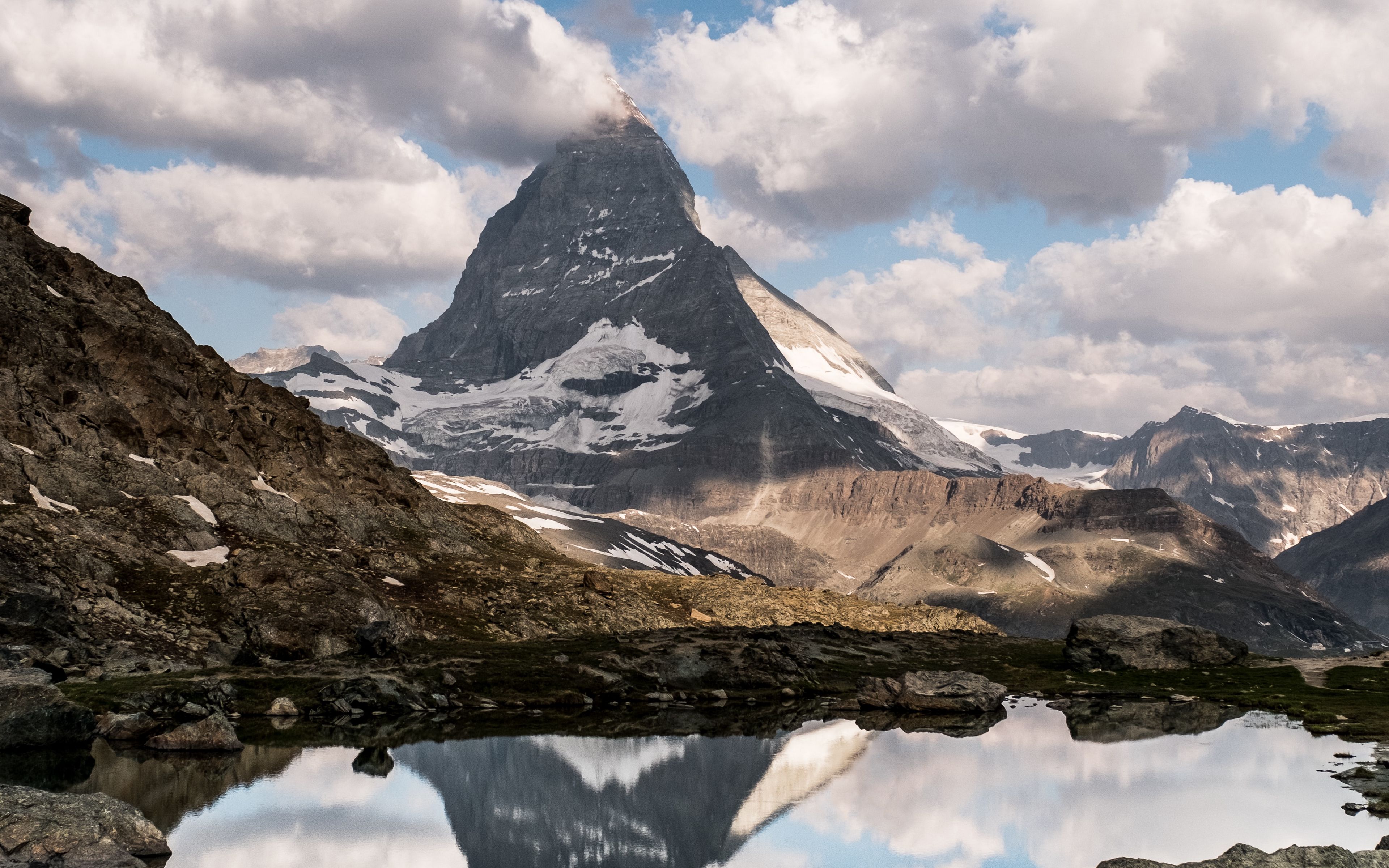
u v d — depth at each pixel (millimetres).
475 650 114375
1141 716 104812
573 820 62312
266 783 65875
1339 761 81125
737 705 106625
